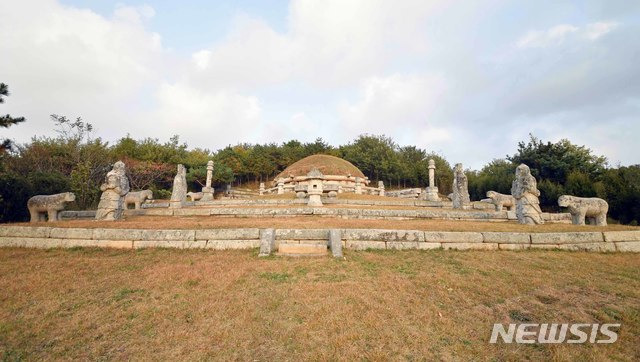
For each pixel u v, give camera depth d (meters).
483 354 3.55
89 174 22.36
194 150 51.91
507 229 9.34
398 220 12.44
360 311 4.50
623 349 3.67
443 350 3.62
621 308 4.63
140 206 17.23
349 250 7.94
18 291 5.39
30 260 7.23
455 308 4.70
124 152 35.72
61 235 8.61
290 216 13.34
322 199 17.50
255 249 8.04
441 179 44.50
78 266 6.78
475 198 35.44
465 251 7.99
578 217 11.08
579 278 5.85
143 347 3.75
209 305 4.78
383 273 6.20
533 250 8.05
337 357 3.41
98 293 5.35
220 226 9.62
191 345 3.75
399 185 46.91
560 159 27.48
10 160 20.47
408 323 4.21
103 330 4.15
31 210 12.62
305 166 33.81
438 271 6.31
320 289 5.30
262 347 3.68
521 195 11.27
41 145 25.92
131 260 7.25
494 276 6.02
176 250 8.15
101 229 8.62
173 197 19.53
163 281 5.82
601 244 8.00
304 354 3.51
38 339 3.96
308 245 7.80
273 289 5.37
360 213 13.48
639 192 18.58
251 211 13.61
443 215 13.73
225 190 40.94
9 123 10.97
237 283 5.68
